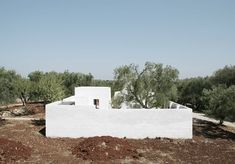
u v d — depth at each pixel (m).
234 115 25.19
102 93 29.48
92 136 21.48
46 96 33.69
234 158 16.86
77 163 15.40
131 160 16.05
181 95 47.53
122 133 21.39
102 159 16.02
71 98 26.95
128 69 25.52
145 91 25.19
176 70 25.47
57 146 18.91
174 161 16.00
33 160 15.78
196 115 38.50
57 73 52.81
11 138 20.77
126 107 25.70
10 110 35.97
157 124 21.30
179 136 21.34
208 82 44.69
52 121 21.66
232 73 42.78
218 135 24.06
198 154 17.53
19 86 40.16
